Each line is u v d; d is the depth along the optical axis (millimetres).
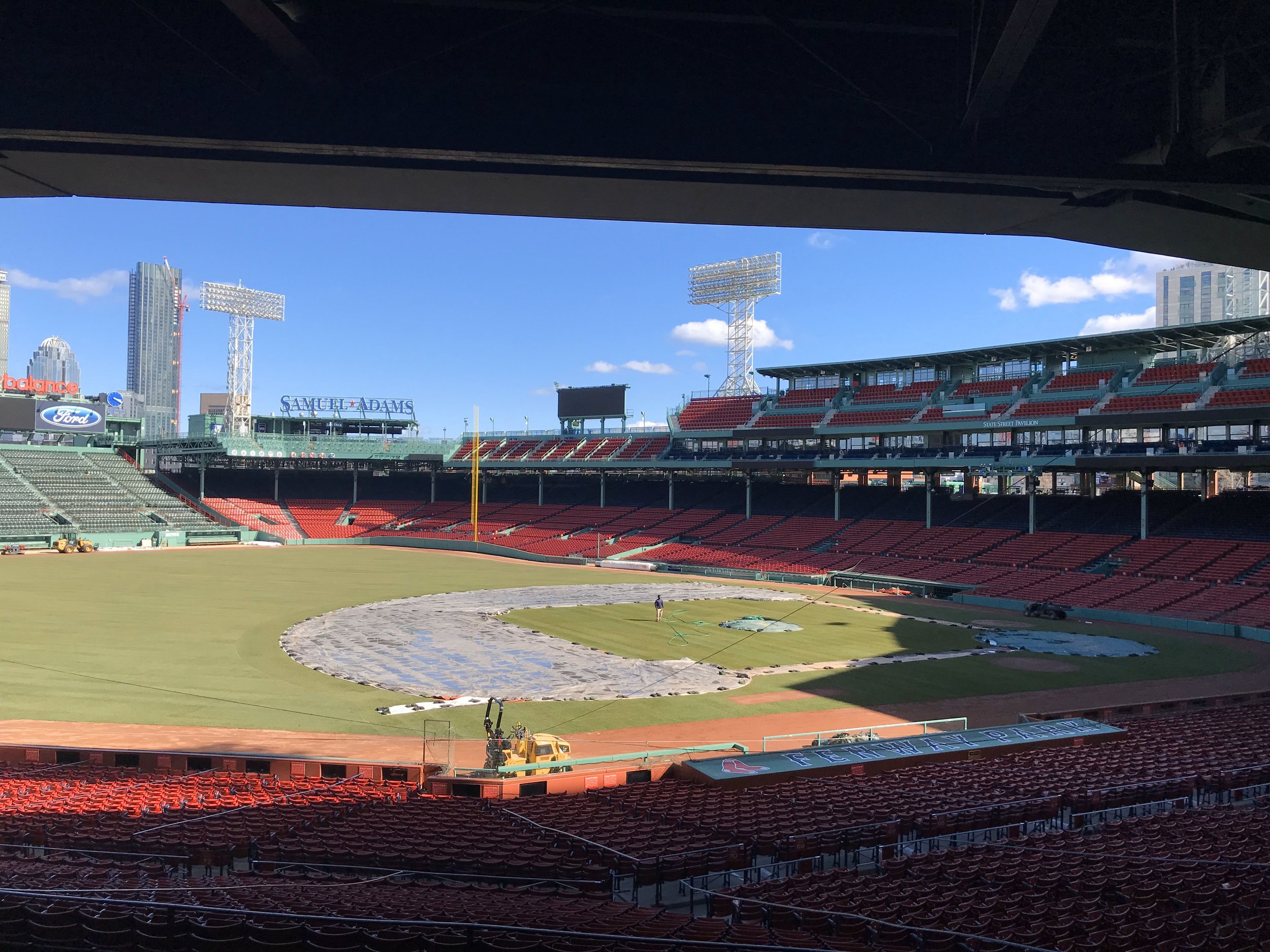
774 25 8750
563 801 23078
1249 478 83188
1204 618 55844
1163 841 17703
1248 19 8609
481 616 57469
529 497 128625
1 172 9547
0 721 31484
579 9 8758
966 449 82938
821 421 95938
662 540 101375
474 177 9453
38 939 10789
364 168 9305
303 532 119000
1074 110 9094
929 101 9391
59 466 115750
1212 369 69688
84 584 68562
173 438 125875
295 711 33938
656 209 10625
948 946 11570
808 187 9680
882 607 65312
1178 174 9117
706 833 18797
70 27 8320
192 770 26703
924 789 22844
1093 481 82750
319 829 18766
